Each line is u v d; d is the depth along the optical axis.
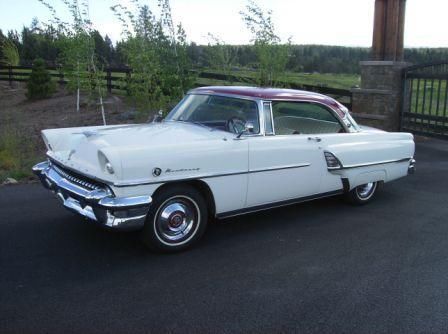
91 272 4.12
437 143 11.85
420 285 4.04
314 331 3.29
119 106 15.95
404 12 12.27
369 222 5.71
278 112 5.21
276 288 3.92
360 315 3.52
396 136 6.46
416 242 5.07
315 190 5.60
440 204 6.54
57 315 3.40
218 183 4.66
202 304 3.62
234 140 4.75
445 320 3.48
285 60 12.34
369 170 6.07
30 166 7.90
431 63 11.48
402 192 7.16
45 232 5.02
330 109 5.77
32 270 4.12
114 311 3.48
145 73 10.78
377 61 12.33
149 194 4.18
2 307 3.49
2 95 22.72
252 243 4.93
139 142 4.41
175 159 4.29
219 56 13.09
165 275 4.11
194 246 4.79
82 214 4.35
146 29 11.02
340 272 4.27
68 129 5.29
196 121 5.39
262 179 5.00
